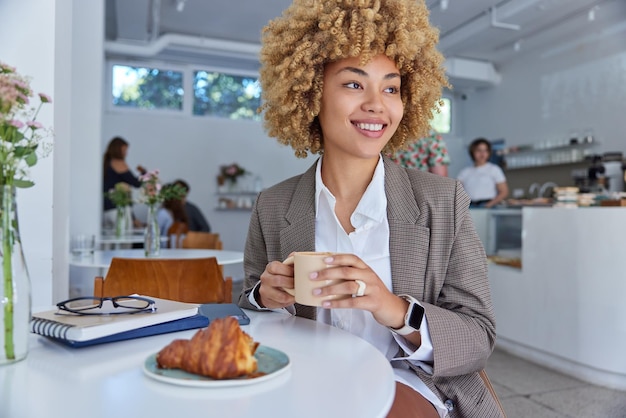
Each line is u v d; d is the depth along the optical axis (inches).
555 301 120.6
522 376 116.6
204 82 284.2
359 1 42.2
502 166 297.1
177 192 117.8
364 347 32.4
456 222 42.3
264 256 50.4
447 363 37.1
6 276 27.9
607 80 238.1
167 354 26.0
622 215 107.0
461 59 294.2
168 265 74.6
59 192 76.1
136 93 271.3
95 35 155.9
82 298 37.3
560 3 218.7
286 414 21.5
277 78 48.4
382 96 43.3
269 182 290.0
